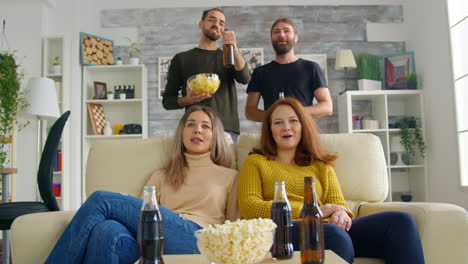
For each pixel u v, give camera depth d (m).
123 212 1.50
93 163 2.15
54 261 1.43
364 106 5.00
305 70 2.82
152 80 5.05
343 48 5.06
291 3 5.10
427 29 4.58
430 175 4.52
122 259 1.39
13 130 4.19
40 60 4.77
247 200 1.80
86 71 4.98
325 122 4.95
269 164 1.94
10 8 4.80
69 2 4.98
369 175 2.09
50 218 1.62
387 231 1.58
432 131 4.48
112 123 5.06
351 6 5.11
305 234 1.10
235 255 0.97
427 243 1.64
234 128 2.88
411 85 4.70
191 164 2.04
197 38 5.10
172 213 1.60
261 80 2.92
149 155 2.13
